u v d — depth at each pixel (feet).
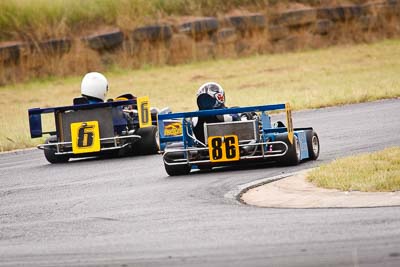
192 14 517.55
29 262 91.91
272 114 273.95
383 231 92.68
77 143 198.08
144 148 203.51
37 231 111.86
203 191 135.64
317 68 439.22
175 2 513.86
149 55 485.15
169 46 491.72
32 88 430.61
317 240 91.20
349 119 236.22
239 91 361.51
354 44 541.34
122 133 205.67
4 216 127.95
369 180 120.78
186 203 125.29
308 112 269.85
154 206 125.18
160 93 385.50
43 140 252.42
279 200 119.75
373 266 78.84
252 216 109.19
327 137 201.87
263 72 437.99
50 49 463.42
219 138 154.81
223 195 130.11
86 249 96.37
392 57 470.39
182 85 411.75
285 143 155.84
